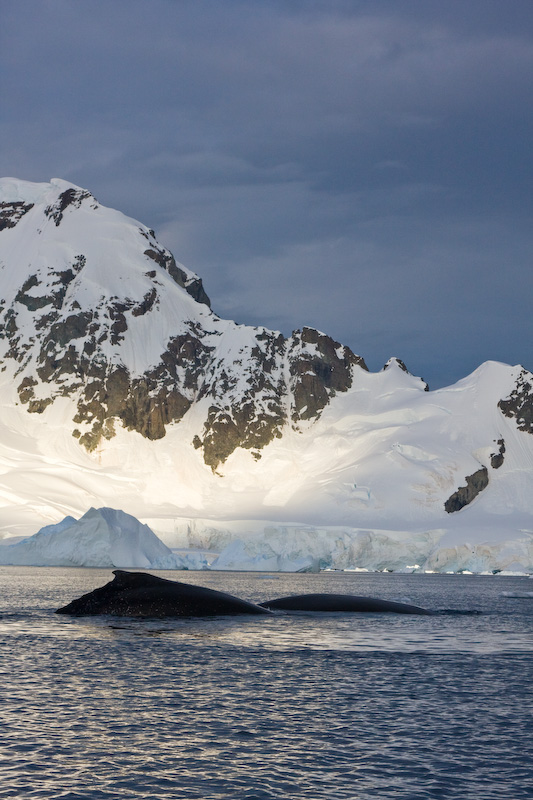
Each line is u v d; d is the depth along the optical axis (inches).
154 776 1683.1
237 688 2566.4
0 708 2244.1
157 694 2458.2
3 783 1625.2
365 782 1656.0
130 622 3944.4
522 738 1989.4
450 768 1748.3
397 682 2696.9
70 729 2032.5
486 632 4151.1
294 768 1743.4
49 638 3494.1
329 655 3198.8
